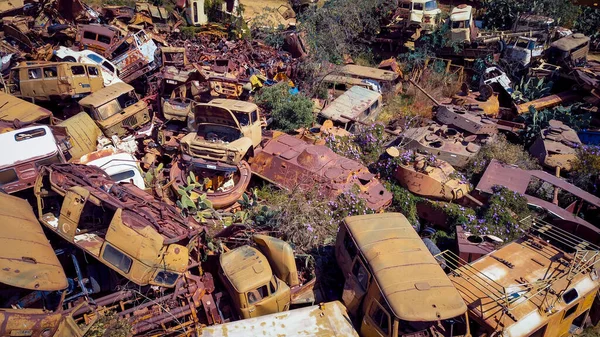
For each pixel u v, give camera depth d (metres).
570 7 28.56
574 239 12.07
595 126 18.42
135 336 8.66
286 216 11.48
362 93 18.53
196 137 13.72
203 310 9.42
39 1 22.11
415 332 8.49
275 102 17.16
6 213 9.16
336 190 12.61
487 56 22.36
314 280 10.25
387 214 10.80
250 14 30.39
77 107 16.14
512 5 27.03
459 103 18.83
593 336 10.33
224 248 10.64
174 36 24.98
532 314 9.10
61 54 18.23
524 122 17.88
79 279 8.88
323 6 27.31
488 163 14.99
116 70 18.48
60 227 9.17
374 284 8.90
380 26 26.28
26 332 7.41
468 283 9.88
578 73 20.38
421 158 14.13
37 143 11.31
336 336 8.69
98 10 24.73
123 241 8.95
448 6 31.73
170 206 10.74
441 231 12.68
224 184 13.10
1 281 7.67
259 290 9.30
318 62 21.56
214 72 18.33
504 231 12.23
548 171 15.44
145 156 14.32
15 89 16.09
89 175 10.70
